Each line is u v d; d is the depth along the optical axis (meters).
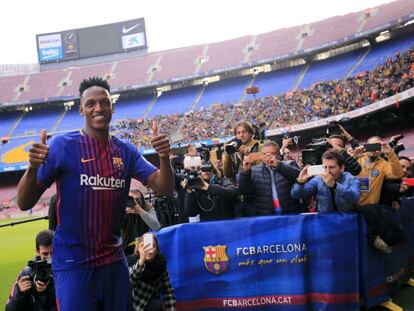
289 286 3.64
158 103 43.50
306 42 38.28
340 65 35.94
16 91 45.38
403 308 4.00
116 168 2.28
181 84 44.41
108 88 2.39
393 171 4.35
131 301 2.35
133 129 39.81
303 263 3.65
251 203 4.39
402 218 4.77
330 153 3.79
